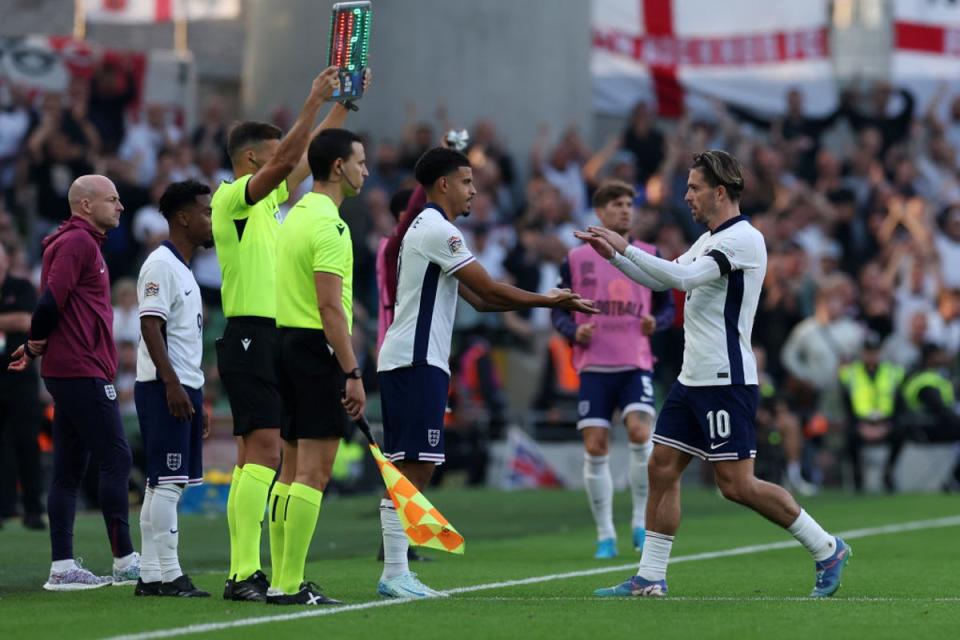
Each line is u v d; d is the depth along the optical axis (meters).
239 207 25.94
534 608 24.67
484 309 27.73
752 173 77.81
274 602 24.91
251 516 25.62
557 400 63.97
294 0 77.44
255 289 26.03
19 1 83.75
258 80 79.12
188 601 25.56
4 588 28.52
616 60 81.44
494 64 76.56
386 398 26.72
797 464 64.25
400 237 27.59
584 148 76.12
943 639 21.56
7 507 43.28
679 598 26.56
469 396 62.66
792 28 82.88
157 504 26.73
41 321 27.89
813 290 69.56
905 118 83.88
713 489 63.06
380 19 75.50
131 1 84.44
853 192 78.62
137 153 65.81
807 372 66.88
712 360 26.09
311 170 25.50
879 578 31.19
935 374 66.56
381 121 75.62
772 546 39.09
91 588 28.27
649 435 36.78
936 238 79.62
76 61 66.88
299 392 24.72
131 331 56.47
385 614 23.61
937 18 84.69
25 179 63.94
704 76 81.94
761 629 22.30
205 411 28.62
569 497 56.34
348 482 57.41
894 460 65.69
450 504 53.00
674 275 25.48
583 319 37.22
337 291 24.31
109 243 61.50
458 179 26.86
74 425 28.44
